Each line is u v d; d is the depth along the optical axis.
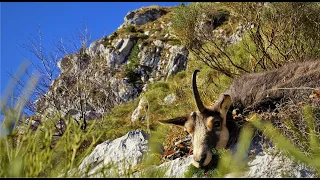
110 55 31.77
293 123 5.80
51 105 12.49
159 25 35.88
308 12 10.88
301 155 4.98
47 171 4.20
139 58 31.23
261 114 6.31
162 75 28.14
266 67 10.29
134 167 5.91
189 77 14.02
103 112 13.69
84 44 15.51
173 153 6.49
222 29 16.42
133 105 16.97
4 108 4.33
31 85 4.61
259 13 11.32
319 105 6.10
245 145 5.51
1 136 4.29
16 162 3.92
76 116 13.16
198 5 12.89
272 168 5.10
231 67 11.47
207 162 5.77
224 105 6.23
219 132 6.06
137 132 7.04
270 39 11.04
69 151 4.20
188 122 6.30
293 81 6.78
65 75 14.20
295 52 10.42
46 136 4.25
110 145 6.88
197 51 12.06
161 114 13.54
